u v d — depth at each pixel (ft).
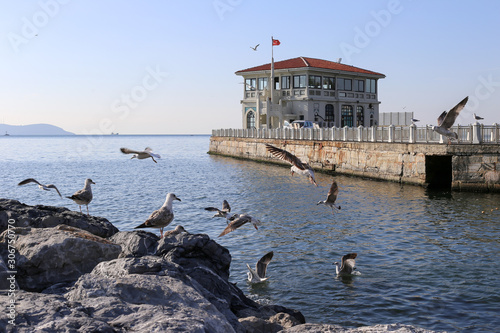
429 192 107.14
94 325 19.89
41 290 33.09
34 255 33.17
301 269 51.21
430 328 35.40
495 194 100.83
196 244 36.50
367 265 52.31
